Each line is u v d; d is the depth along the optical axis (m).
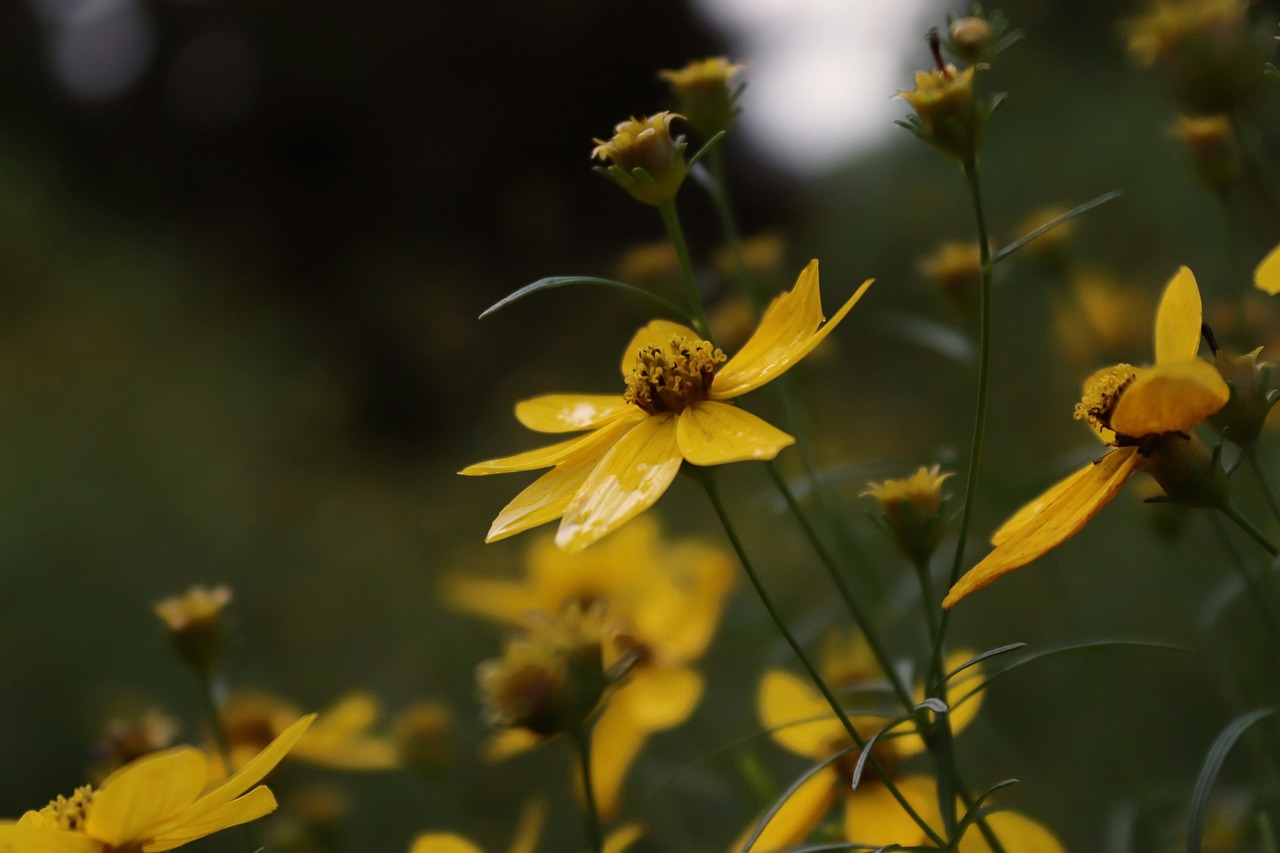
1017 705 0.59
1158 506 0.47
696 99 0.44
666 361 0.40
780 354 0.40
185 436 1.65
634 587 0.50
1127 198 1.14
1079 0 1.42
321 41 2.95
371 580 1.32
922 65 0.79
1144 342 0.57
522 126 2.94
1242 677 0.49
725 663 0.71
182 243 2.53
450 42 2.95
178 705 0.97
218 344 2.03
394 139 2.96
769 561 0.85
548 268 2.69
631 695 0.47
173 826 0.38
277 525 1.51
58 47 2.98
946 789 0.38
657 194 0.40
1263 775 0.43
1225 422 0.37
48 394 1.63
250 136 2.98
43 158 2.55
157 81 2.99
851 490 0.68
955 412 1.08
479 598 0.51
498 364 2.44
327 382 2.23
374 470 2.03
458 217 2.95
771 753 0.62
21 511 1.30
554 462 0.40
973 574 0.37
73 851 0.37
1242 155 0.43
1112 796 0.48
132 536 1.34
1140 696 0.51
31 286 1.89
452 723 0.52
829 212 1.94
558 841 0.69
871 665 0.47
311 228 2.90
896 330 0.48
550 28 2.92
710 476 0.39
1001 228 1.36
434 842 0.40
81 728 1.01
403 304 2.60
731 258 0.51
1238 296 0.44
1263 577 0.43
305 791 0.52
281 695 1.04
